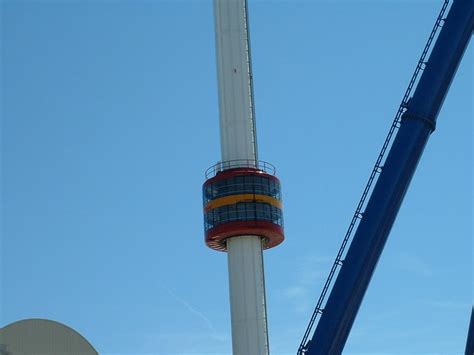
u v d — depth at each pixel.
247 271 96.25
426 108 84.38
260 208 96.88
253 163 101.06
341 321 79.44
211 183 98.94
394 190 82.06
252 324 94.44
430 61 86.31
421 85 85.44
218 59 105.56
